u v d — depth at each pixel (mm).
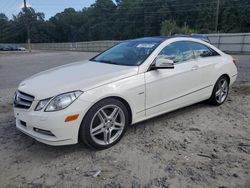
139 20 91188
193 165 3258
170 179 2982
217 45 26141
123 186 2879
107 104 3615
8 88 8234
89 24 102188
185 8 80688
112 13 96938
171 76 4328
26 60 21500
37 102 3395
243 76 9242
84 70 4117
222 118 4828
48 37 108250
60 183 2967
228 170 3145
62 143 3373
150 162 3344
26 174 3154
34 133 3502
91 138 3531
